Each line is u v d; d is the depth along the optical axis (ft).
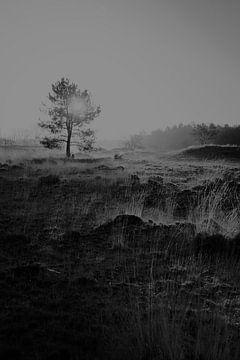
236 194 29.40
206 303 11.98
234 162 88.79
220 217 22.24
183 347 9.00
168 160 95.45
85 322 10.23
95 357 8.66
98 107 85.25
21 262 14.74
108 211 24.02
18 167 51.03
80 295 12.01
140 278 13.83
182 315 10.81
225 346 9.10
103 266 14.89
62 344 9.12
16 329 9.59
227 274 14.66
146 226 20.29
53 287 12.46
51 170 47.73
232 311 11.50
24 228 19.51
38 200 27.78
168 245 17.38
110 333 9.65
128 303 11.56
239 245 17.10
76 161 74.43
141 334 9.07
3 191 30.94
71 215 23.16
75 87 82.38
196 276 14.24
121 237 18.22
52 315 10.49
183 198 28.76
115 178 39.09
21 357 8.45
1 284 12.37
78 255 16.06
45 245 17.08
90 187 33.94
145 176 45.19
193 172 54.24
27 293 11.90
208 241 17.31
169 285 13.26
